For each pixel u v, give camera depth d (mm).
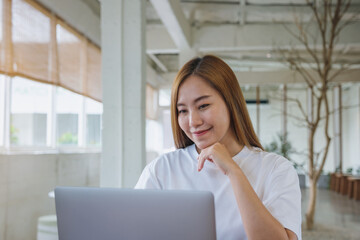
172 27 5906
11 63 3518
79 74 5215
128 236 846
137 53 3846
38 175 4023
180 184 1159
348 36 6828
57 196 892
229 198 1084
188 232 819
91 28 5547
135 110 3793
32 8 3900
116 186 3732
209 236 812
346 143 13883
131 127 3783
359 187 8586
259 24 7113
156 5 4945
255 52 9203
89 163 5578
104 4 3898
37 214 3988
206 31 7164
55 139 4488
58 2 4348
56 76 4426
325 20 5277
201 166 1038
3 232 3400
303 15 6426
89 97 5609
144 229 838
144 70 3953
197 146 1131
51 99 4445
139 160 3748
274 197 1018
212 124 1066
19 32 3654
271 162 1111
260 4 6289
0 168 3377
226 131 1136
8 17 3477
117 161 3762
